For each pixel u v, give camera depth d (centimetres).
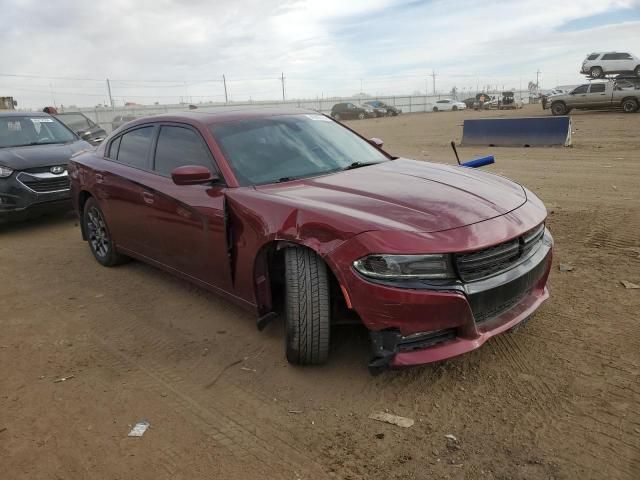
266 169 385
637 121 2170
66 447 277
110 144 534
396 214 301
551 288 439
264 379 330
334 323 324
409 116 4816
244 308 372
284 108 488
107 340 395
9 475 258
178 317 428
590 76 3350
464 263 282
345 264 287
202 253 393
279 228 318
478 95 5762
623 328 365
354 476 246
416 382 317
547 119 1466
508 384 309
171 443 277
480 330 295
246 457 263
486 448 259
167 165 437
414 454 258
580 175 963
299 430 281
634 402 286
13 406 315
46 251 641
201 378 337
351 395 308
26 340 401
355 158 429
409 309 276
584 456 250
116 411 306
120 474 255
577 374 315
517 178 962
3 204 700
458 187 351
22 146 781
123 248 520
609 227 595
